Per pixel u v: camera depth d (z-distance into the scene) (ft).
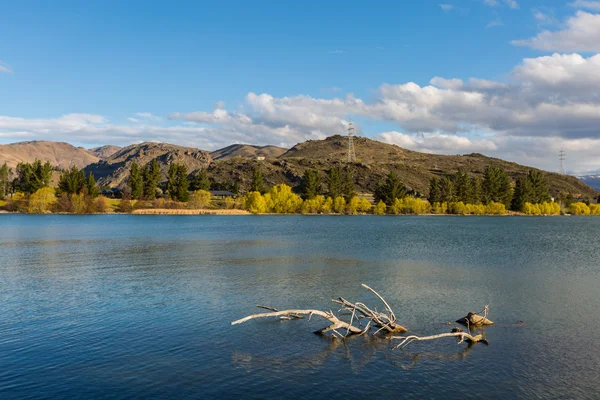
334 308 113.60
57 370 71.92
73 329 93.50
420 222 589.73
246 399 62.90
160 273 164.14
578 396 64.90
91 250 237.86
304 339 88.22
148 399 62.64
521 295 128.26
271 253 228.63
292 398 63.36
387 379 69.82
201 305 115.14
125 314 105.70
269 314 90.94
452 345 85.10
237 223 514.68
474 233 390.83
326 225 491.72
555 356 79.77
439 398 63.72
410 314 107.45
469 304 117.39
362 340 87.92
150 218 593.01
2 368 72.49
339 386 67.21
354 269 175.01
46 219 540.52
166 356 78.43
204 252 231.91
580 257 220.23
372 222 573.33
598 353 81.25
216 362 75.87
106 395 63.62
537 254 231.91
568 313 108.37
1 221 496.23
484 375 71.56
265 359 77.46
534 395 65.05
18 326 95.25
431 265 186.80
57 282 145.48
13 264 186.09
